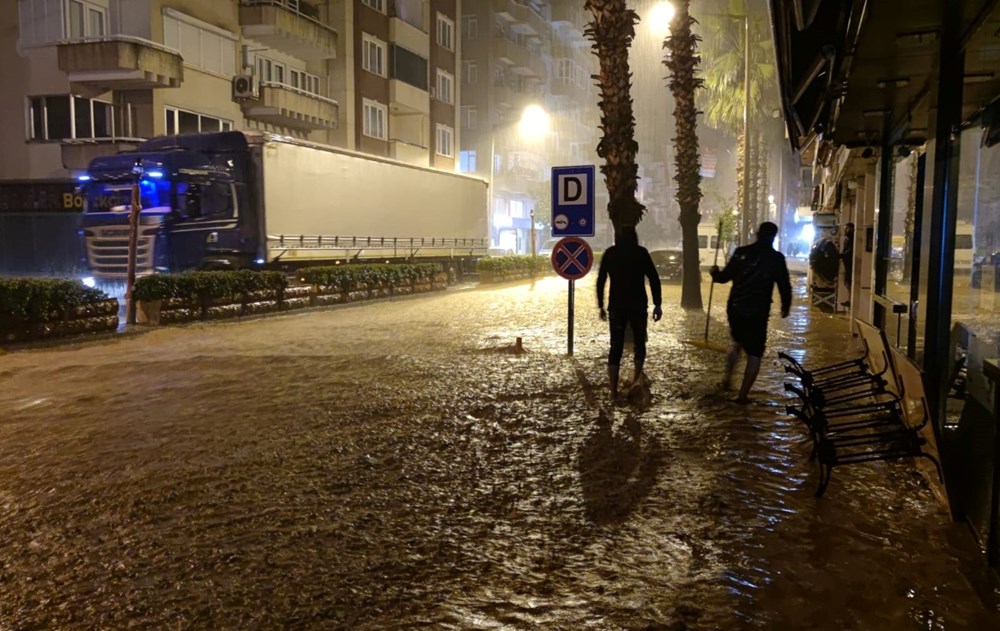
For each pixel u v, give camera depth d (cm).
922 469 542
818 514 479
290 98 3191
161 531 463
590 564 411
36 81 2659
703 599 369
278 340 1340
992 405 430
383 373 989
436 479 558
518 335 1403
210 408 794
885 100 718
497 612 359
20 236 2667
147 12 2648
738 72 3697
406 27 4100
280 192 1997
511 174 6034
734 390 863
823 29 618
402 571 404
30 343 1258
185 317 1564
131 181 1847
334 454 621
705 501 504
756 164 4159
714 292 2536
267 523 474
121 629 348
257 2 3073
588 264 1109
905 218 948
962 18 457
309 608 364
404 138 4384
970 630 340
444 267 3122
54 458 623
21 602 376
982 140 692
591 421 727
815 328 1506
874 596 371
